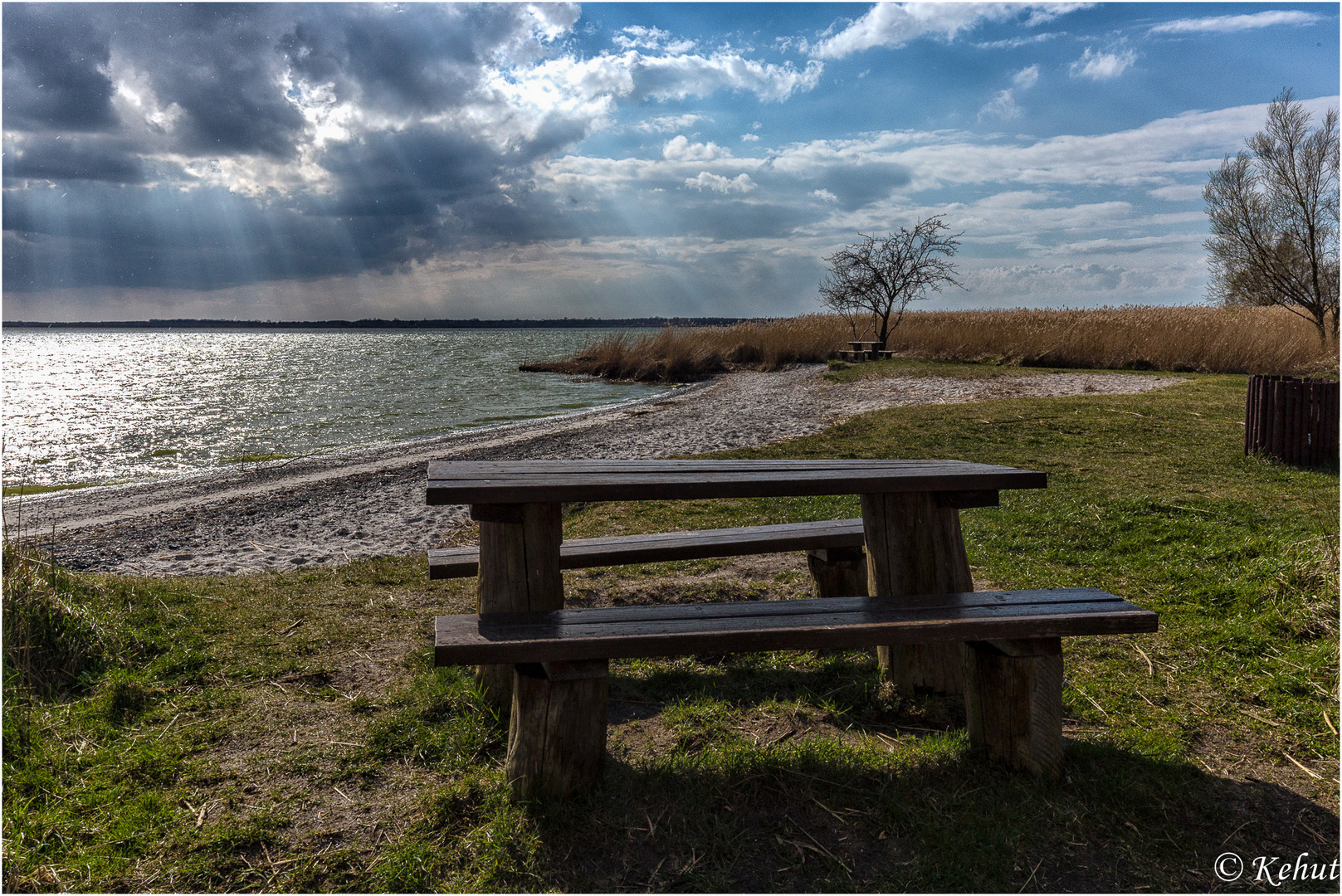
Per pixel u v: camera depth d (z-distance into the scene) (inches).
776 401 637.9
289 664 141.4
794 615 102.8
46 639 134.8
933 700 127.4
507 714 122.4
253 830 92.5
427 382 1189.1
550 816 94.1
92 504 372.5
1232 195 713.0
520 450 458.0
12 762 104.0
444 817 95.6
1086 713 121.4
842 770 102.9
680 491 108.0
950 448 354.9
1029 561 197.6
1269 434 308.3
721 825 92.5
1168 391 529.3
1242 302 824.3
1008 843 89.3
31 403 951.6
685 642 93.1
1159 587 173.0
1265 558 177.5
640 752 111.4
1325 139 669.9
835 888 83.4
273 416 786.8
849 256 944.9
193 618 164.7
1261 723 117.3
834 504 266.7
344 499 351.6
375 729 116.0
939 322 1143.0
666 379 1034.7
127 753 109.3
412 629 162.4
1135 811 95.3
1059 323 951.6
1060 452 335.9
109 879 84.2
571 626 98.0
